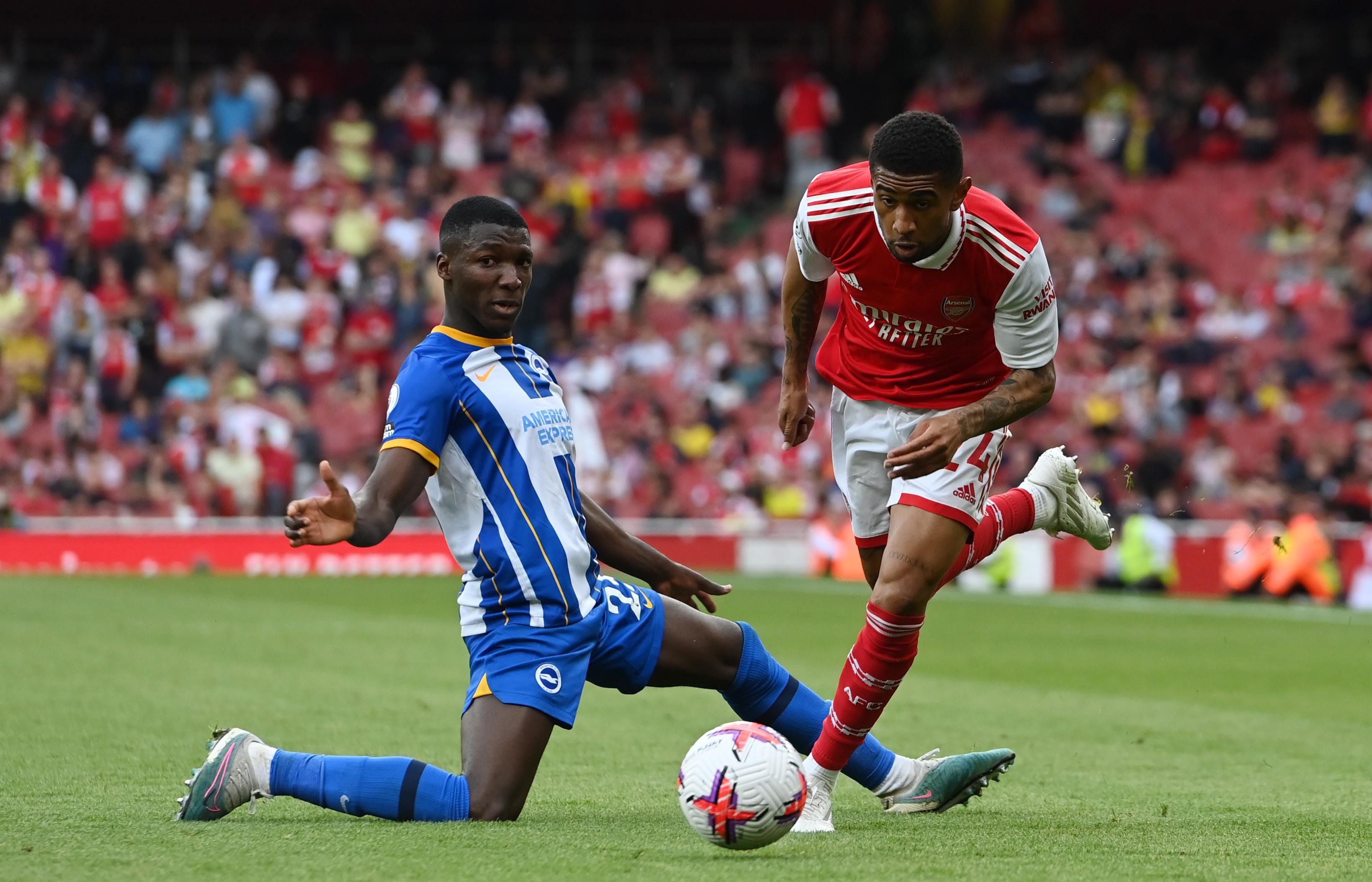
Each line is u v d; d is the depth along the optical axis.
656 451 75.38
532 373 17.33
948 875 13.64
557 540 16.81
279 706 27.94
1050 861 14.45
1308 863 14.56
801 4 105.69
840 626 47.62
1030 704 31.05
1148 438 73.44
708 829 14.30
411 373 16.77
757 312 83.94
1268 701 32.06
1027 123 97.62
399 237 84.56
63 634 40.44
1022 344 17.19
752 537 71.75
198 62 101.00
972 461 17.39
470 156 93.31
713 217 92.56
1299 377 76.75
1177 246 91.00
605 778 20.78
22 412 74.56
